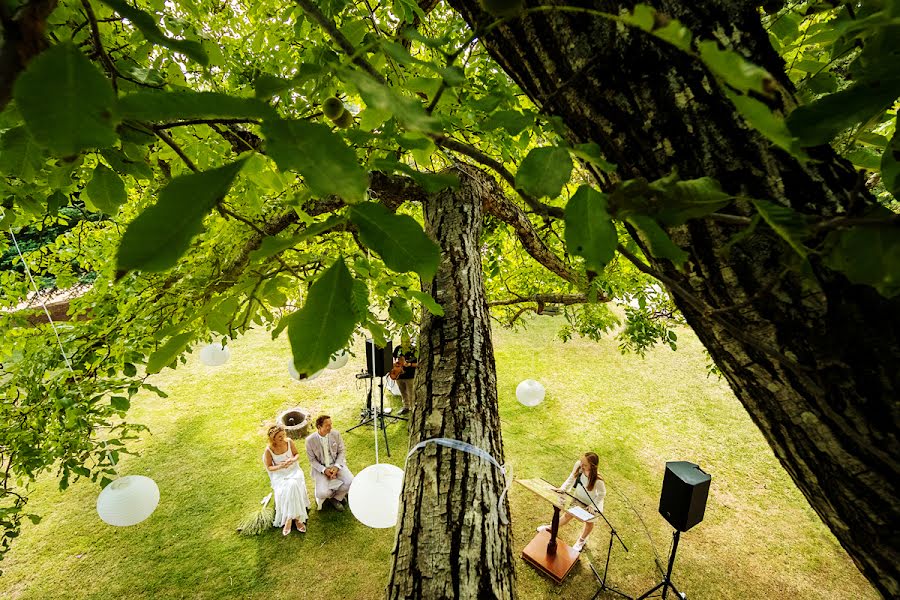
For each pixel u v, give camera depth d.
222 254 2.85
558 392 9.02
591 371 9.88
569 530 5.73
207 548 5.39
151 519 5.79
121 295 2.80
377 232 0.45
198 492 6.25
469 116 1.57
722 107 0.78
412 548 1.12
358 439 7.49
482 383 1.53
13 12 0.30
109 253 3.23
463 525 1.14
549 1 0.83
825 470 0.91
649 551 5.48
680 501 4.20
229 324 1.00
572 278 3.71
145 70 1.13
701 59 0.33
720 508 6.19
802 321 0.78
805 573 5.25
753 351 0.89
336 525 5.74
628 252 0.71
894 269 0.45
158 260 0.30
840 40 0.73
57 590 4.88
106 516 3.98
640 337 4.70
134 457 6.94
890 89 0.48
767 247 0.79
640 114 0.83
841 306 0.73
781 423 0.93
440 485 1.23
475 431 1.36
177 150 0.84
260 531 5.60
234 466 6.78
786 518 6.02
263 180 0.96
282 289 1.27
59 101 0.29
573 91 0.88
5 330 2.82
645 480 6.69
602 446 7.42
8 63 0.30
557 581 4.99
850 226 0.45
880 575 0.94
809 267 0.54
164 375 9.28
